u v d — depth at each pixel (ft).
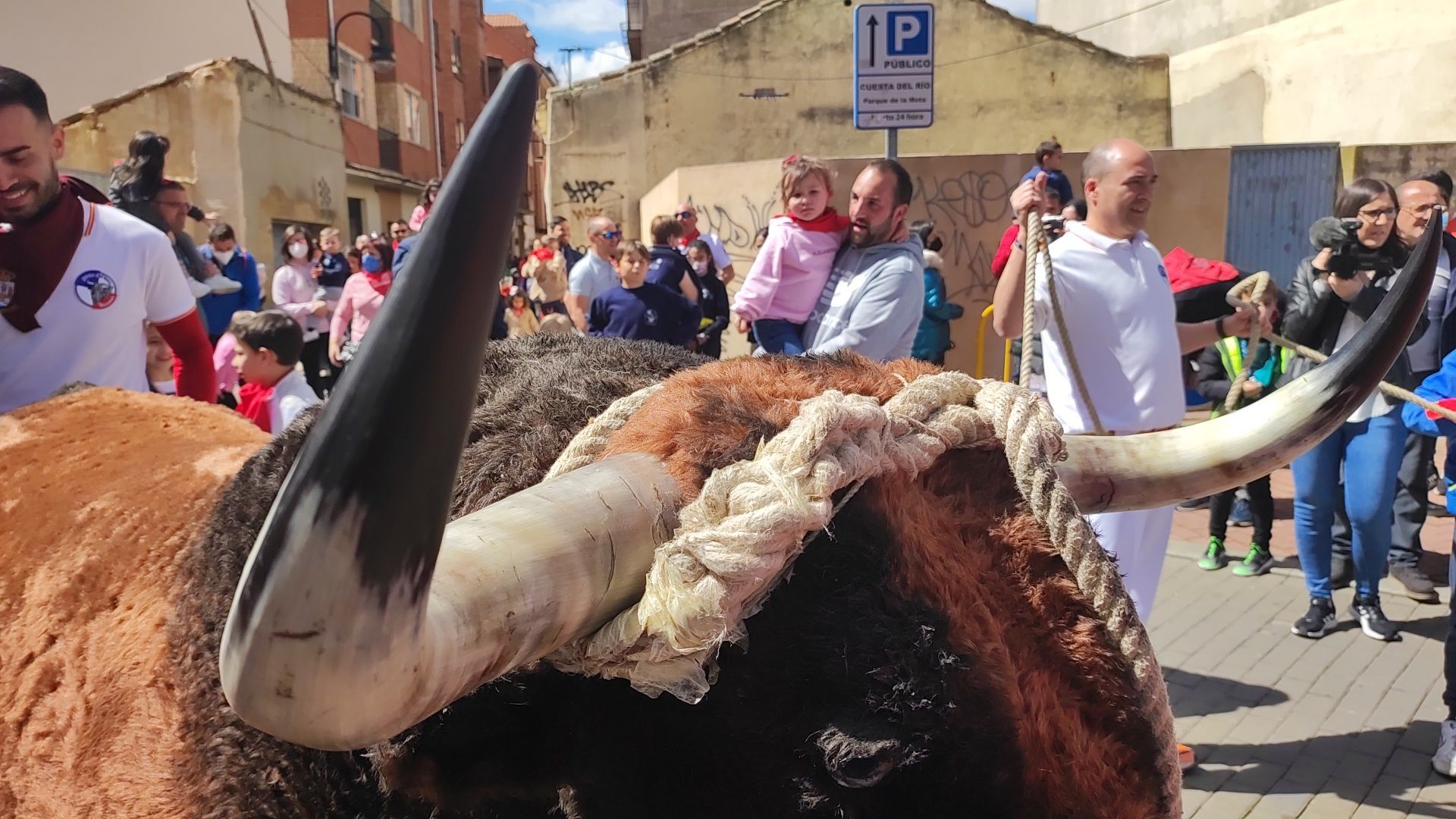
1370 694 14.39
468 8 113.60
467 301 2.20
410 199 88.28
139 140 18.72
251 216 51.08
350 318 27.61
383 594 2.25
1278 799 11.96
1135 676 3.99
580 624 3.23
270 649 2.26
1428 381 12.80
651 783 3.81
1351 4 48.57
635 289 20.33
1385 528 15.85
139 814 4.95
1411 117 45.62
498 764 3.86
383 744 3.79
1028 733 3.68
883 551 3.80
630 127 58.90
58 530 6.73
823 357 4.77
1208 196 38.37
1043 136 59.26
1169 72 59.11
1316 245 15.44
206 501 6.57
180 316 10.78
